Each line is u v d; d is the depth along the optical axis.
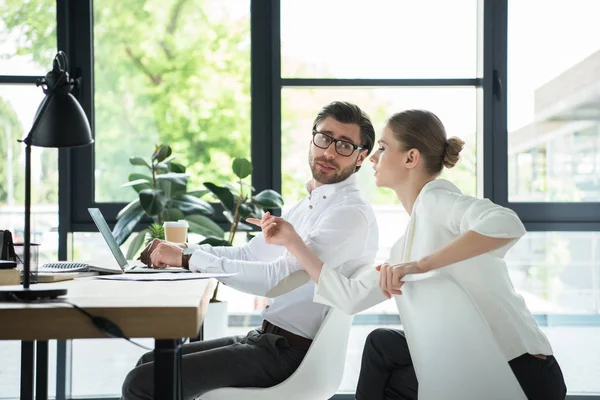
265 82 3.68
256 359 2.10
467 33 3.72
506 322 1.76
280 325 2.20
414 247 1.87
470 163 3.74
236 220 3.38
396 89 3.71
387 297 1.88
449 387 1.73
